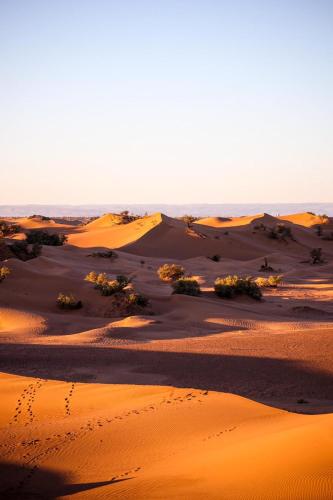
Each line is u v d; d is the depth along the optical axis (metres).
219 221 194.62
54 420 16.78
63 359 27.69
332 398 21.47
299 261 117.69
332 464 9.17
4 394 19.64
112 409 17.34
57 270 73.19
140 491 10.18
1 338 35.38
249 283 58.31
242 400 17.23
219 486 9.53
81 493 10.74
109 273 83.44
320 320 47.22
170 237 136.38
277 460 9.95
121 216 178.62
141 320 41.34
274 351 29.83
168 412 16.19
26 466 12.90
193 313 45.38
